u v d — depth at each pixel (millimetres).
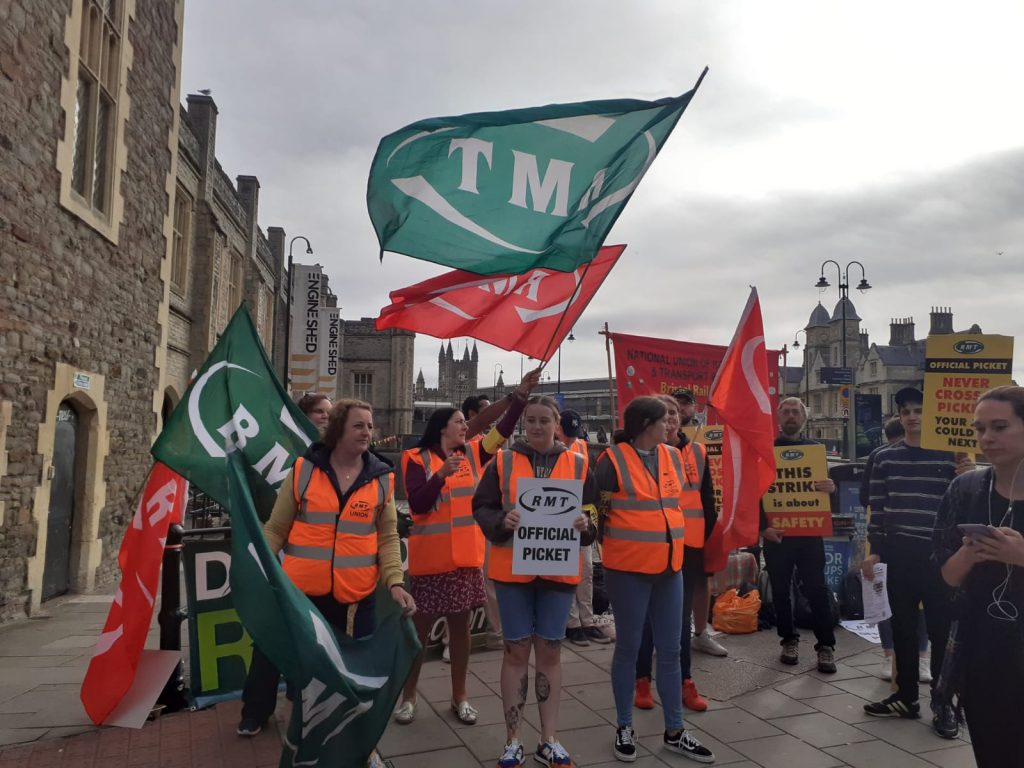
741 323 4992
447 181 3857
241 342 4512
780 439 5348
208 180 15234
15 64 6508
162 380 11070
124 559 4203
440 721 4141
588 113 3980
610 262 4891
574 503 3545
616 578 3770
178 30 11461
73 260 7855
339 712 2979
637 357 7449
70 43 7547
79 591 8344
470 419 5254
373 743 3080
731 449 4848
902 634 4227
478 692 4629
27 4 6688
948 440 4340
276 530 3457
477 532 4266
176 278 14227
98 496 8664
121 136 9180
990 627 2373
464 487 4281
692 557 4523
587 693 4625
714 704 4445
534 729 4047
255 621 2994
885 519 4406
